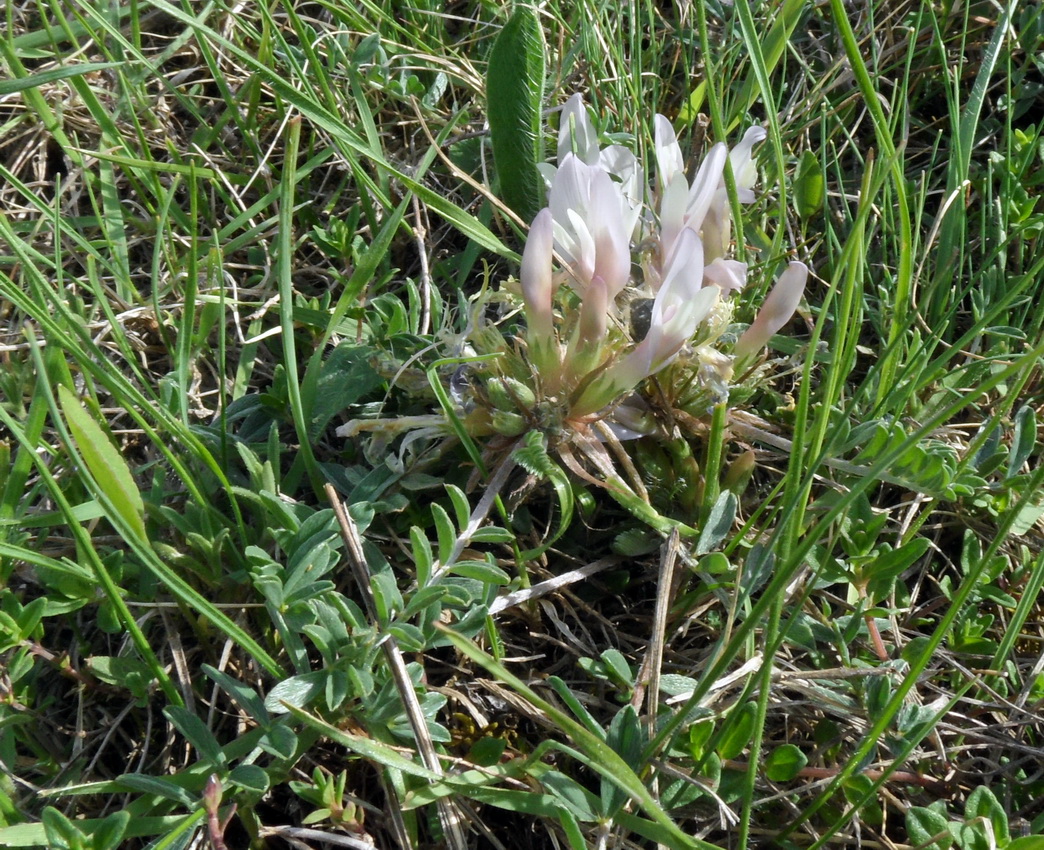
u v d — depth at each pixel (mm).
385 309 153
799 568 134
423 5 200
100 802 124
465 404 135
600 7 186
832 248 168
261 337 154
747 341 139
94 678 131
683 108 185
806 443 141
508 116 154
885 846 122
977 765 129
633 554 138
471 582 124
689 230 124
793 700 129
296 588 117
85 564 127
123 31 198
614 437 136
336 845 119
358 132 183
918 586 143
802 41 201
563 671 137
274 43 188
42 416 131
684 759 120
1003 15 169
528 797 113
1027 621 144
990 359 150
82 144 188
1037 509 143
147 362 162
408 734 115
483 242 147
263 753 123
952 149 166
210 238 167
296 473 142
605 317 129
